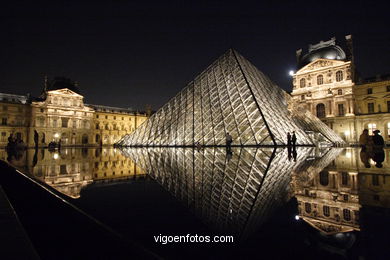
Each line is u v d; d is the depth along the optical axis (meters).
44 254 3.01
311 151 30.72
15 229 3.48
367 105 72.69
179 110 44.38
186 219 5.27
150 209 6.08
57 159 24.83
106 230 3.99
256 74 46.47
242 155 23.55
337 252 3.54
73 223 4.31
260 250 3.68
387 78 70.25
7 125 83.62
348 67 75.06
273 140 30.22
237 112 35.56
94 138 105.38
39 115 89.81
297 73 84.38
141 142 47.22
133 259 2.92
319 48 83.75
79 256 2.93
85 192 8.31
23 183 8.34
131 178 11.67
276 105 42.00
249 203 6.84
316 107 80.31
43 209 5.11
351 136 72.00
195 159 20.77
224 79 41.53
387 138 66.94
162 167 16.19
